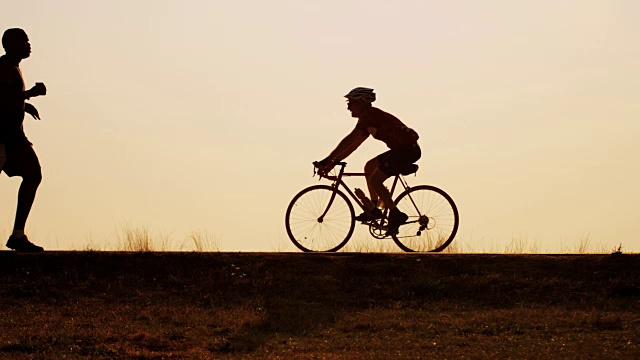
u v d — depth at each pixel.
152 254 13.73
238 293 12.69
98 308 12.05
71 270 13.34
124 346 10.09
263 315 11.60
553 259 13.45
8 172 14.00
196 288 12.85
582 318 11.20
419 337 10.41
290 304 12.19
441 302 12.27
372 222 14.42
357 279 13.00
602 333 10.44
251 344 10.12
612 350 9.61
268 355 9.65
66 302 12.36
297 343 10.17
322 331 10.75
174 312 11.79
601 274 13.00
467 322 11.07
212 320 11.34
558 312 11.57
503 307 12.05
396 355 9.55
